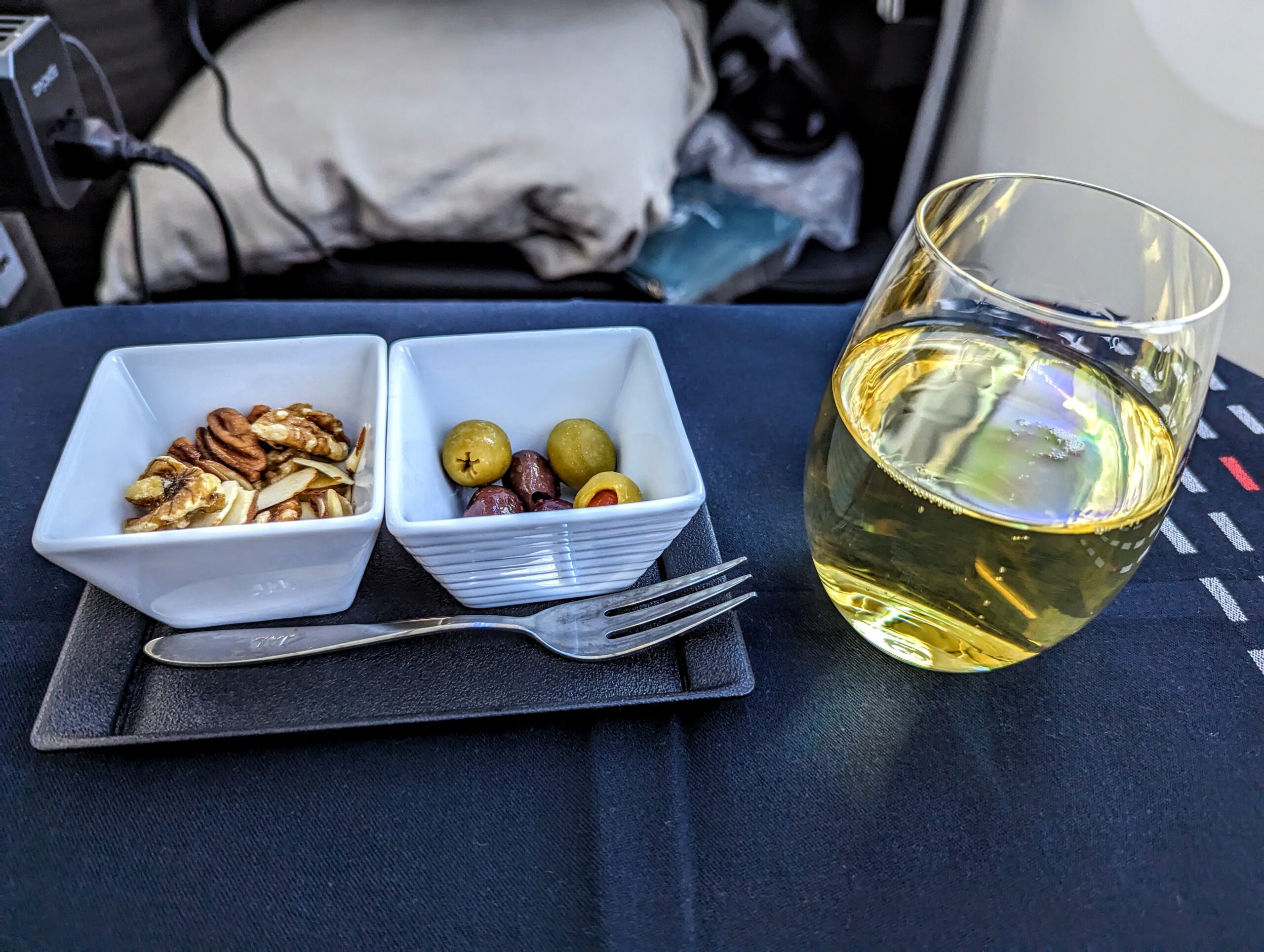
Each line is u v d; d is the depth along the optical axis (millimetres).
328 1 939
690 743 350
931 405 355
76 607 382
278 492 408
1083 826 332
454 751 343
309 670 360
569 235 932
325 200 882
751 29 1052
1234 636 402
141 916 292
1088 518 300
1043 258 371
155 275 880
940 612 330
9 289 771
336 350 427
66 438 461
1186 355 292
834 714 364
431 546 335
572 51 922
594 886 306
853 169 1082
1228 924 308
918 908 307
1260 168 728
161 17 887
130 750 330
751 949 293
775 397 518
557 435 428
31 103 583
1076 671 385
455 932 294
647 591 388
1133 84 824
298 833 315
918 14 1006
